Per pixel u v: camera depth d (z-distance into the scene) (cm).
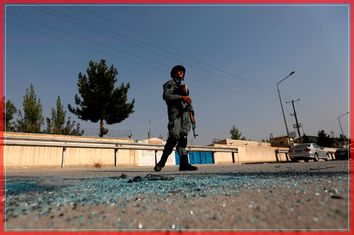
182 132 381
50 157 1334
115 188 194
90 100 2259
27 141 1255
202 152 2288
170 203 125
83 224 90
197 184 207
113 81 2384
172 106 380
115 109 2336
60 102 2605
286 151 3234
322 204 100
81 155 1462
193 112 402
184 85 387
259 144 3228
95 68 2353
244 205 110
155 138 1973
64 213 107
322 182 174
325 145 4356
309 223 77
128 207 118
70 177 351
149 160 1814
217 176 291
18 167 1212
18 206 124
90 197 150
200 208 110
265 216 89
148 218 96
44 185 229
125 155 1681
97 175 402
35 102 2375
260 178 239
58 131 2495
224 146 2502
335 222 77
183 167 399
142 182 237
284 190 147
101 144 1552
